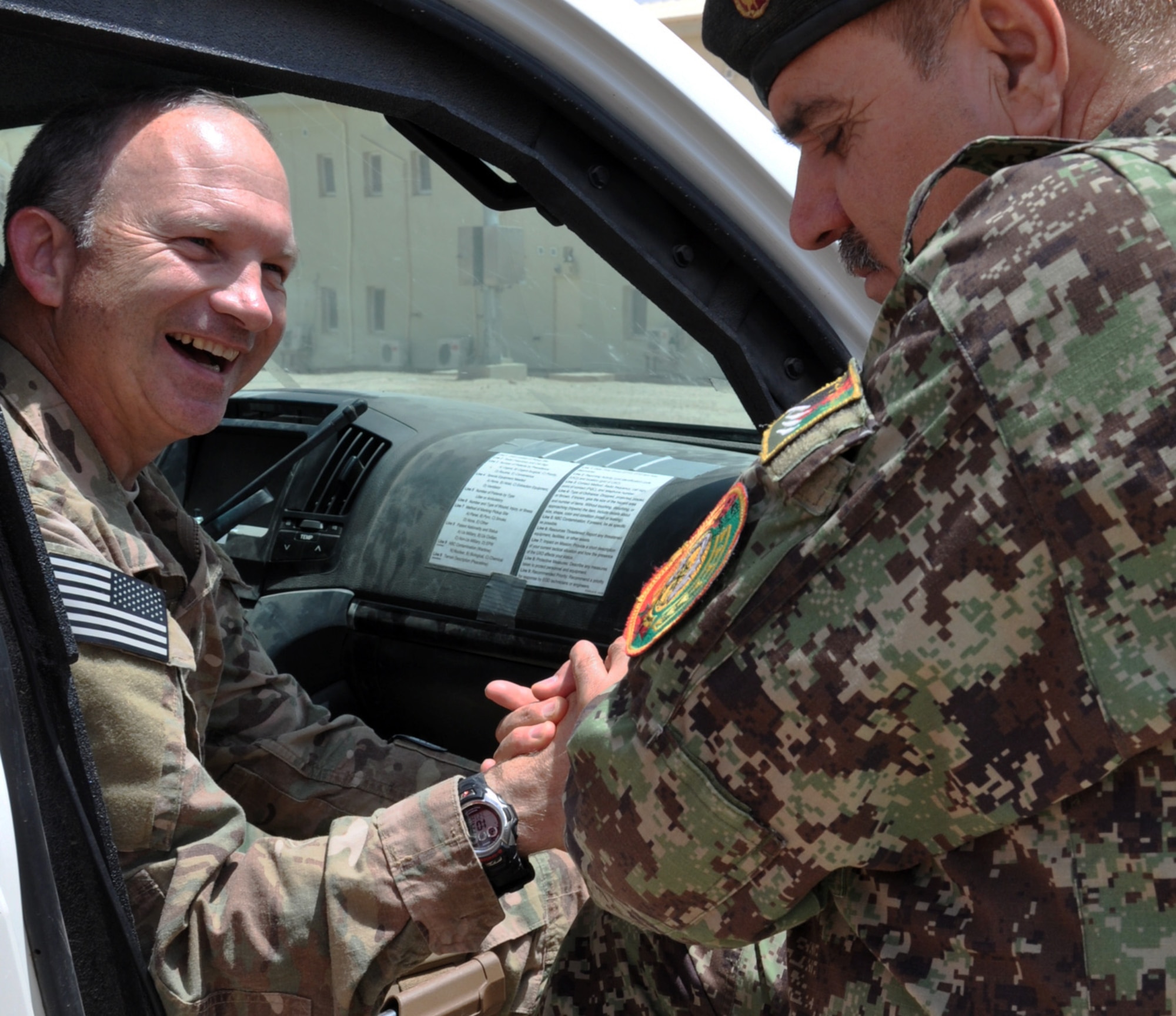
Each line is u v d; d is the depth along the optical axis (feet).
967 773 2.34
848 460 2.41
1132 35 2.51
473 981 3.84
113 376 3.93
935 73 2.58
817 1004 2.81
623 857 2.76
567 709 3.78
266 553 6.04
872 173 2.73
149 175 3.83
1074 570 2.17
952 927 2.48
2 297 4.00
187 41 3.33
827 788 2.45
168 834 3.53
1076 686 2.20
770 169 4.57
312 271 7.85
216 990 3.60
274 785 4.84
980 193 2.42
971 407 2.25
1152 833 2.25
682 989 3.46
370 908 3.57
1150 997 2.22
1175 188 2.21
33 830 2.46
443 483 5.77
